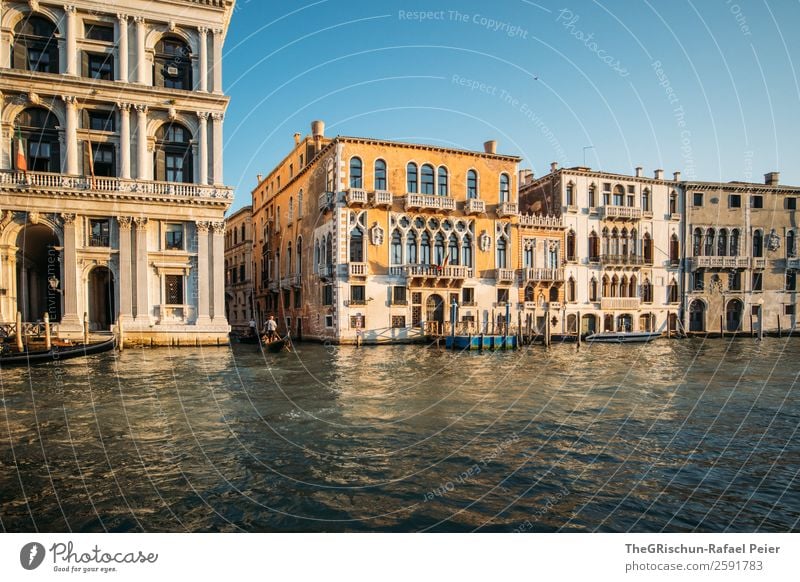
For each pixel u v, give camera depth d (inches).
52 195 1022.4
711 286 1702.8
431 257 1368.1
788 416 508.1
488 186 1437.0
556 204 1577.3
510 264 1450.5
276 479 327.6
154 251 1101.1
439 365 880.3
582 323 1567.4
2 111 1011.3
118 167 1088.2
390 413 504.1
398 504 293.1
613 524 271.9
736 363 947.3
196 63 1144.8
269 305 1825.8
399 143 1337.4
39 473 332.2
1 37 1014.4
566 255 1551.4
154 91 1087.0
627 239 1630.2
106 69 1094.4
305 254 1492.4
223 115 1147.3
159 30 1123.3
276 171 1792.6
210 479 326.0
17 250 1026.1
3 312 999.0
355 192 1266.0
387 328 1302.9
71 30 1046.4
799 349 1236.5
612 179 1614.2
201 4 1136.2
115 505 286.7
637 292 1633.9
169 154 1138.0
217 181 1139.9
